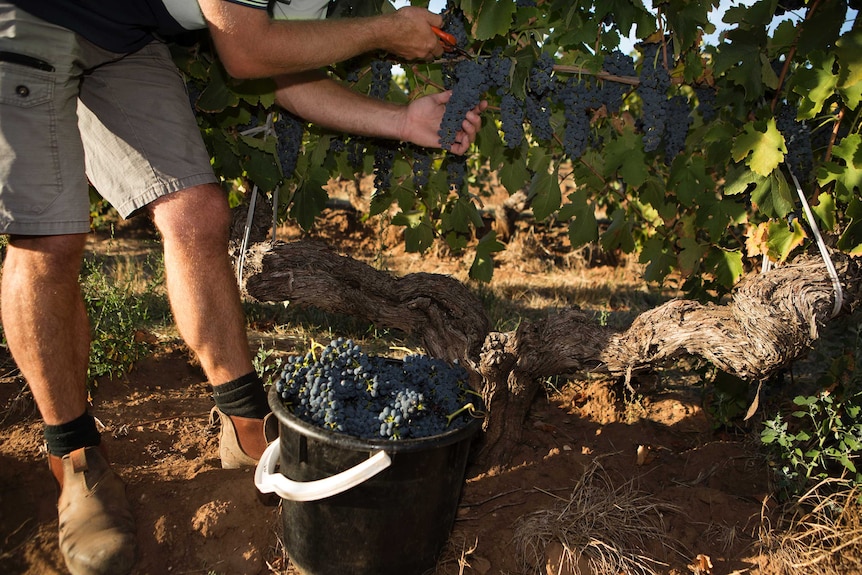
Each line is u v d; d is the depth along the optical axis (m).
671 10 2.47
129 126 2.25
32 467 2.64
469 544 2.36
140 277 5.86
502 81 2.49
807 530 2.43
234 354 2.38
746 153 2.40
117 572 2.14
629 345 2.64
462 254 8.34
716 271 3.05
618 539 2.35
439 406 2.17
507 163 3.04
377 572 2.11
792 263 2.63
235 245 3.11
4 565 2.23
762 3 2.35
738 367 2.45
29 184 2.02
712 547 2.40
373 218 9.13
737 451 2.95
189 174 2.27
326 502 2.02
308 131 3.14
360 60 2.94
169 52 2.45
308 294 2.94
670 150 2.73
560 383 3.77
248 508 2.39
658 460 3.01
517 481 2.73
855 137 2.31
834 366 2.99
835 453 2.52
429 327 2.98
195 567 2.24
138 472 2.59
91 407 3.19
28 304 2.12
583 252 8.22
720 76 2.55
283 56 2.10
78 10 2.02
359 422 2.03
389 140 3.01
